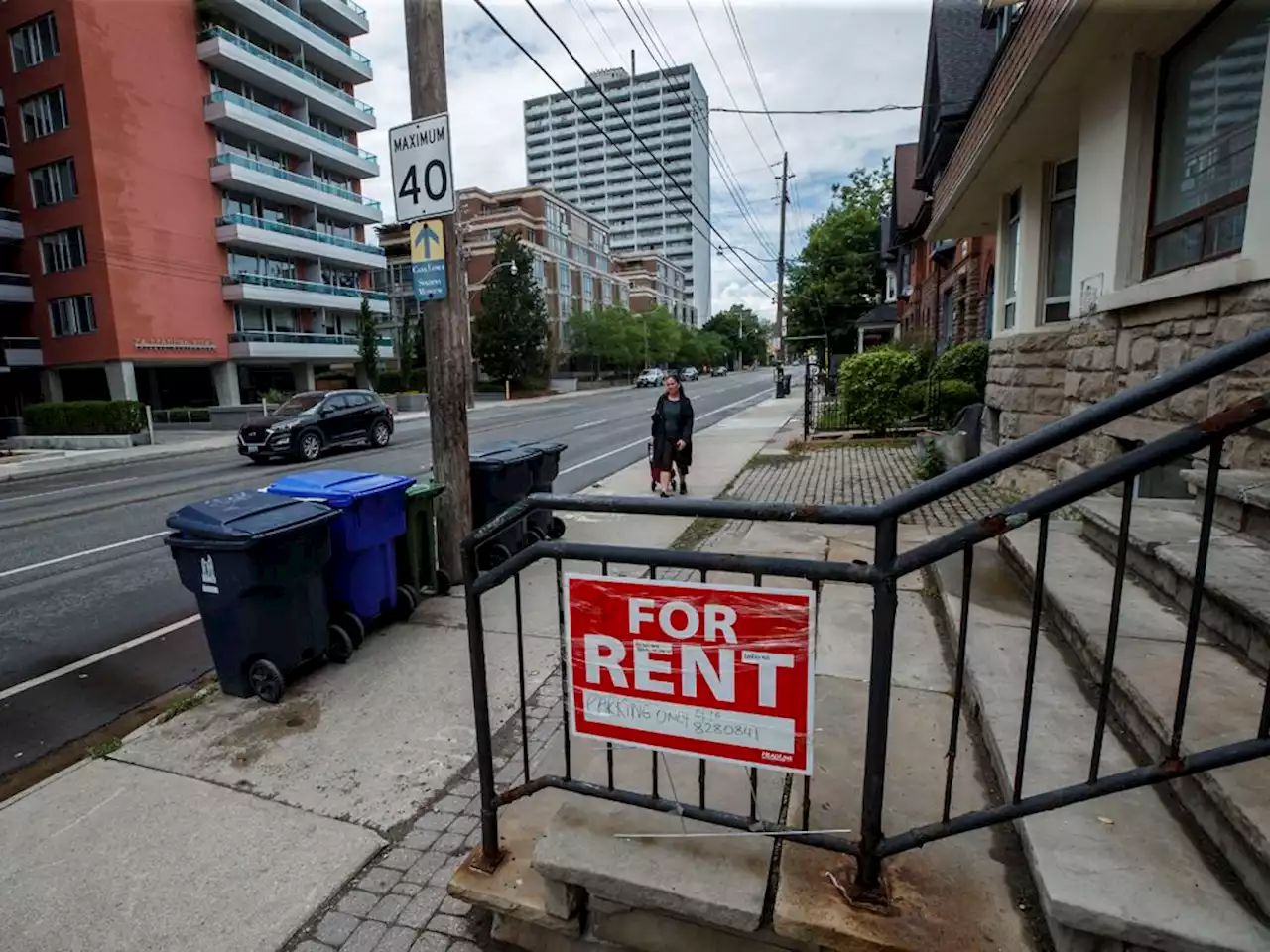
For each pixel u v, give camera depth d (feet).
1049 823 6.18
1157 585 10.06
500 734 10.80
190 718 11.66
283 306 121.29
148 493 38.27
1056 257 23.71
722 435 52.80
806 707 5.95
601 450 46.96
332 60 128.16
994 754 7.70
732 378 224.12
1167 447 4.70
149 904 7.57
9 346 97.96
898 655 11.34
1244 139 13.37
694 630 6.22
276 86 116.67
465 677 12.76
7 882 7.99
